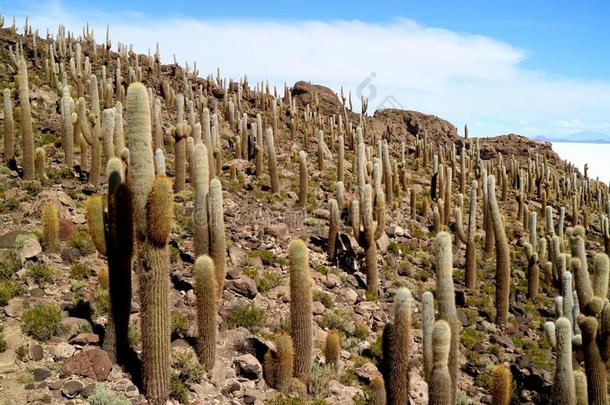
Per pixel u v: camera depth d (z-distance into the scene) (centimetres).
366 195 1683
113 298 948
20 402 815
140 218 869
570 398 1009
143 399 880
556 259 2017
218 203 1177
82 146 2066
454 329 1159
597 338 1066
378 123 5434
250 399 960
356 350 1316
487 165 4438
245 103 4453
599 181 5528
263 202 2223
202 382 966
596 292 1197
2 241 1294
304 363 1044
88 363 902
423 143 4478
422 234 2408
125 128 2720
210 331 993
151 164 877
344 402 1017
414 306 1717
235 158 2864
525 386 1404
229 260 1570
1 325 982
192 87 4206
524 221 3103
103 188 1895
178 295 1306
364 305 1577
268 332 1241
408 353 955
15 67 3253
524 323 1845
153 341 879
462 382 1391
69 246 1391
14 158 1980
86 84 3284
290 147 3384
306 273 1043
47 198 1623
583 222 3503
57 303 1116
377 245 2003
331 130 3794
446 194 2700
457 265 2295
